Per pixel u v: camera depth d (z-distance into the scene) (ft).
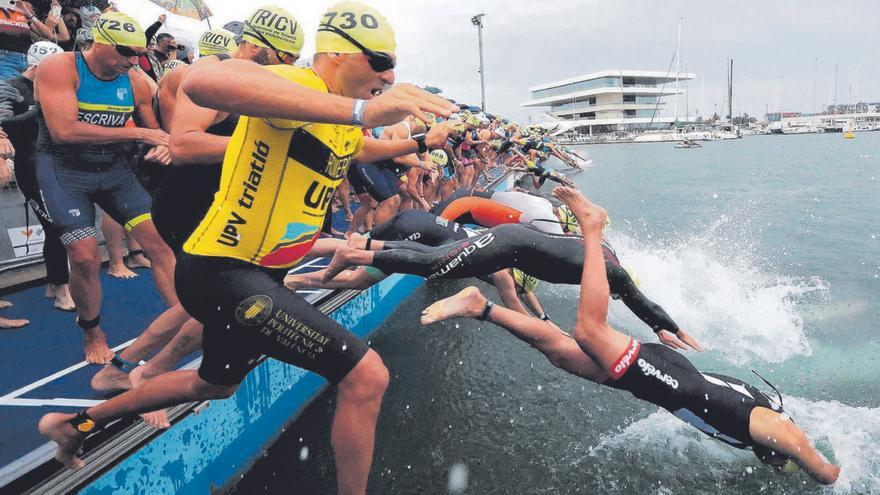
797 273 22.68
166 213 8.87
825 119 423.64
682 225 36.50
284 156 5.58
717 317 17.47
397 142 8.42
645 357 8.86
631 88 355.36
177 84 10.91
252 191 5.66
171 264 10.63
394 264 9.51
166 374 6.70
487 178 49.55
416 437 10.73
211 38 12.05
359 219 22.97
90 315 10.33
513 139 13.94
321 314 6.05
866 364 13.52
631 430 10.85
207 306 5.89
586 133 369.91
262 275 5.97
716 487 9.00
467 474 9.45
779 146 189.57
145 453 7.75
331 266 9.85
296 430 11.46
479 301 9.71
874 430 10.44
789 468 9.06
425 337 16.51
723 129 331.36
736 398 8.75
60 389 9.57
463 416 11.55
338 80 5.60
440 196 35.04
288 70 5.31
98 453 7.11
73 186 9.67
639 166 103.76
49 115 9.01
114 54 9.36
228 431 9.59
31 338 12.24
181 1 20.90
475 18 91.35
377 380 6.08
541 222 13.02
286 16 8.27
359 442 6.13
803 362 13.85
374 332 17.28
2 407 8.88
